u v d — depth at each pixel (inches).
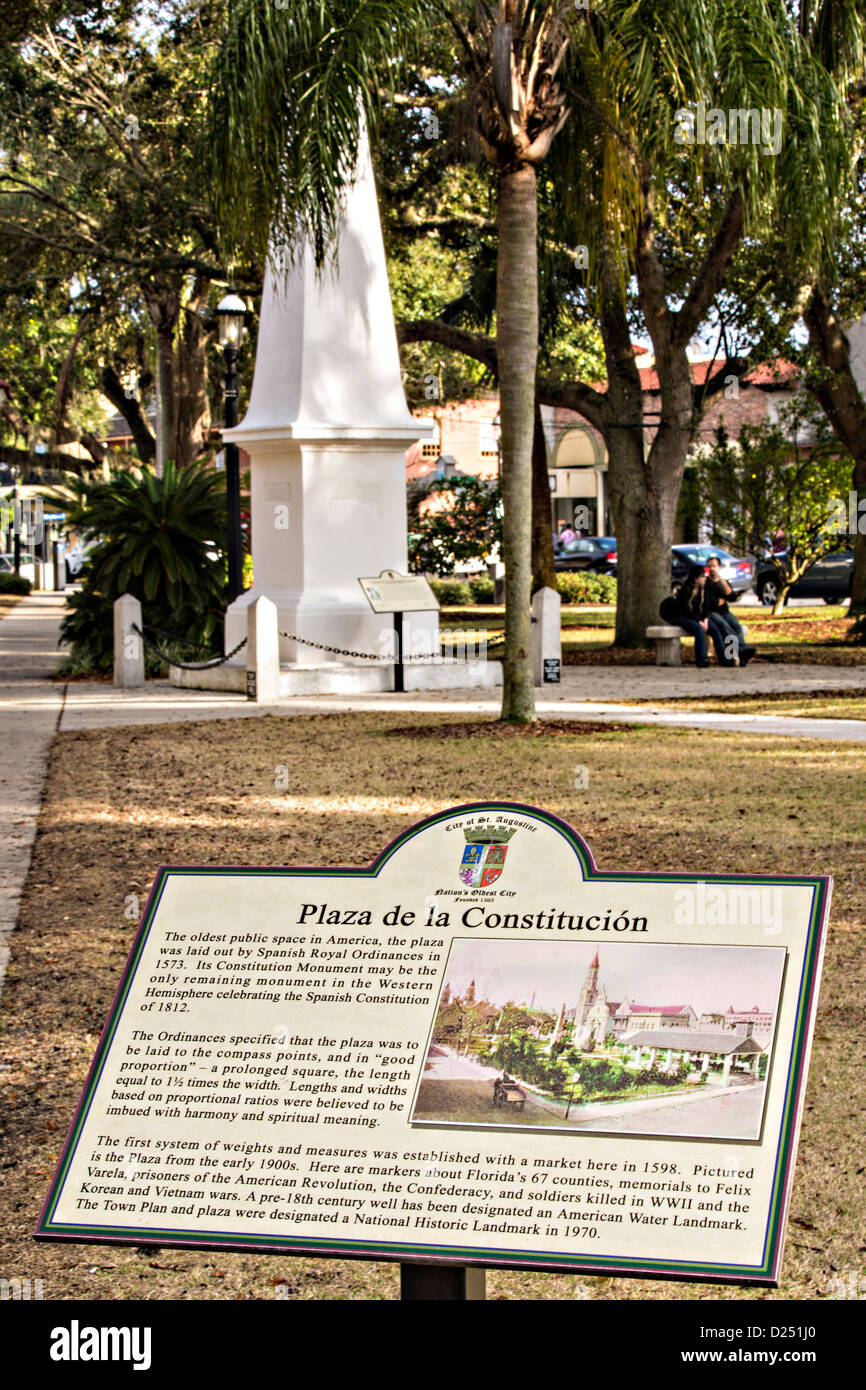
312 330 732.0
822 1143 169.0
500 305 520.7
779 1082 95.5
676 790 396.2
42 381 1549.0
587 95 549.0
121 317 1304.1
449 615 1304.1
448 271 1405.0
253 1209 96.8
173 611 828.0
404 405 756.0
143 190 1021.8
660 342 896.9
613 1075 98.5
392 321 754.8
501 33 486.6
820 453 1088.8
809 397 1071.6
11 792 431.2
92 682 811.4
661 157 528.1
